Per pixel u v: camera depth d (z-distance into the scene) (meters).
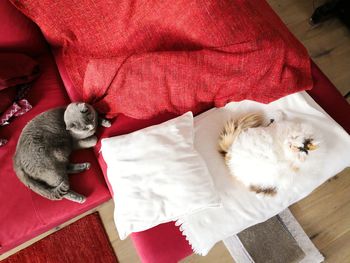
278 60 1.07
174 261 1.05
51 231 1.43
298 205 1.42
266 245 1.33
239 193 1.06
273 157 0.97
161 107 1.17
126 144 1.10
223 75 1.08
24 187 1.14
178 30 1.14
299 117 1.10
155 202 1.01
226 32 1.05
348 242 1.36
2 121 1.20
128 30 1.23
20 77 1.22
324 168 1.06
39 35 1.31
